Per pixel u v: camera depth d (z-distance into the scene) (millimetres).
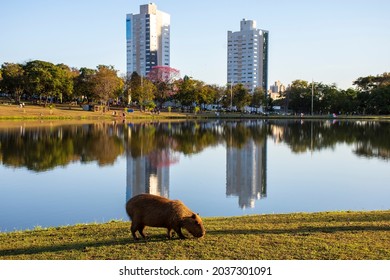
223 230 9117
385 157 32750
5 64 89875
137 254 7410
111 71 92875
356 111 121438
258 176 24328
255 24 196250
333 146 40625
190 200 18172
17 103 89188
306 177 24016
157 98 114250
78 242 8500
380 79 120062
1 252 8031
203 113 114062
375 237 8359
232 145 41250
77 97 106438
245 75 191875
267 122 87000
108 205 16875
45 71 84688
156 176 23891
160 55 197125
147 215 8195
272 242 7973
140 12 194250
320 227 9438
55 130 53844
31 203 17125
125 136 48156
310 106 126375
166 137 48281
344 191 20094
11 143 38562
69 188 20172
